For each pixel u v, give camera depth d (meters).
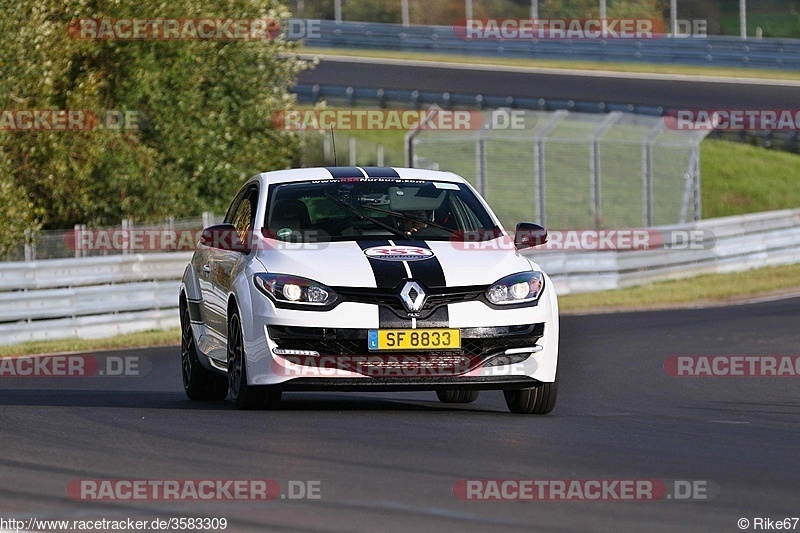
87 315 58.31
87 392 34.84
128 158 81.75
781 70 151.12
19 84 75.94
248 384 25.23
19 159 78.62
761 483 17.88
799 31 166.12
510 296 25.19
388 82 142.88
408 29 165.88
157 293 61.47
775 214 90.75
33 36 76.44
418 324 24.48
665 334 52.34
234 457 19.38
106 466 18.69
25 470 18.41
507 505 15.73
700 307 66.81
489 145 110.81
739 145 136.50
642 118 89.12
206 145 85.75
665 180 104.06
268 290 24.95
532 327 25.23
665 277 82.06
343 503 15.78
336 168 29.94
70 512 15.35
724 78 146.75
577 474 18.09
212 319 28.95
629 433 23.36
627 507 15.78
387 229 27.03
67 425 24.05
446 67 154.25
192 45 85.31
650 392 34.50
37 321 57.06
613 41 158.38
